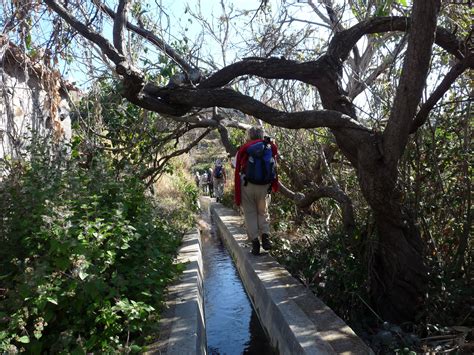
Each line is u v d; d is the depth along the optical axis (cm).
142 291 396
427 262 453
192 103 475
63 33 593
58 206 362
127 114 771
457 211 495
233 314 630
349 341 384
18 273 353
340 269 496
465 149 469
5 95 555
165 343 384
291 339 408
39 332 298
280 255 702
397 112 404
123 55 460
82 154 694
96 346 334
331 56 486
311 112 447
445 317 407
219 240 1195
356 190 666
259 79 769
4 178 470
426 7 367
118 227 386
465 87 516
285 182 966
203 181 2583
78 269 330
